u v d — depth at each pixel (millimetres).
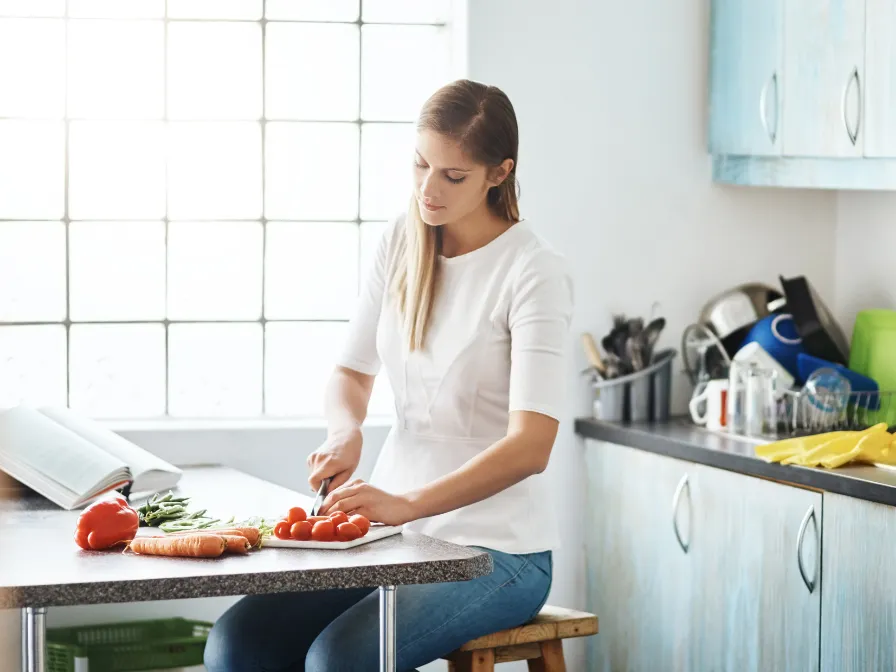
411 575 1826
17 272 3307
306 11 3418
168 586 1716
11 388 3307
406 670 2201
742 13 3246
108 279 3357
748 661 2762
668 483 3010
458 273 2389
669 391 3365
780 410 3008
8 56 3289
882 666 2395
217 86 3396
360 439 2422
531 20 3314
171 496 2328
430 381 2387
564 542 3418
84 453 2430
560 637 2320
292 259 3449
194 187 3396
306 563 1816
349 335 2629
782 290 3506
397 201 3500
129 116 3355
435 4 3469
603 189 3400
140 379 3381
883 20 2750
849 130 2869
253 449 3234
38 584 1672
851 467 2584
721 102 3354
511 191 2393
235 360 3432
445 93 2279
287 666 2334
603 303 3424
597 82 3373
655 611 3088
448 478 2148
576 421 3396
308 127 3441
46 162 3314
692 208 3469
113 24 3338
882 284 3398
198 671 3107
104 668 3025
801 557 2594
